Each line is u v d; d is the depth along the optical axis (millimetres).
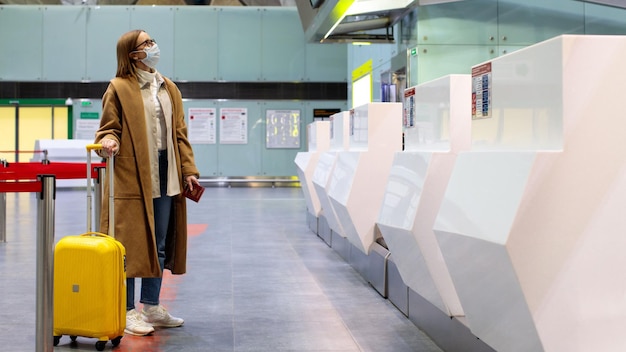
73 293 3410
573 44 1992
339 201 5137
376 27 10836
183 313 4254
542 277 2039
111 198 3529
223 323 3986
